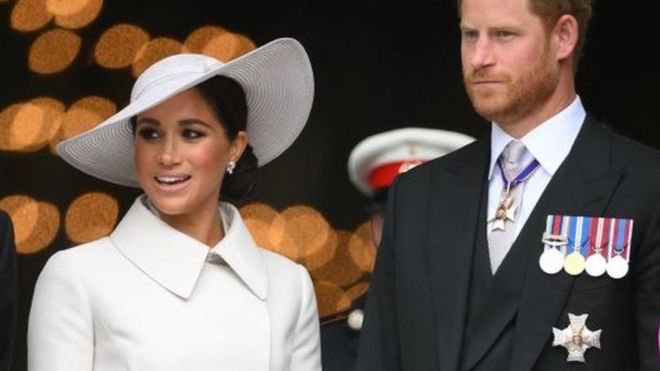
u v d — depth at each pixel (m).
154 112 22.42
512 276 21.38
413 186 22.53
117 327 22.11
